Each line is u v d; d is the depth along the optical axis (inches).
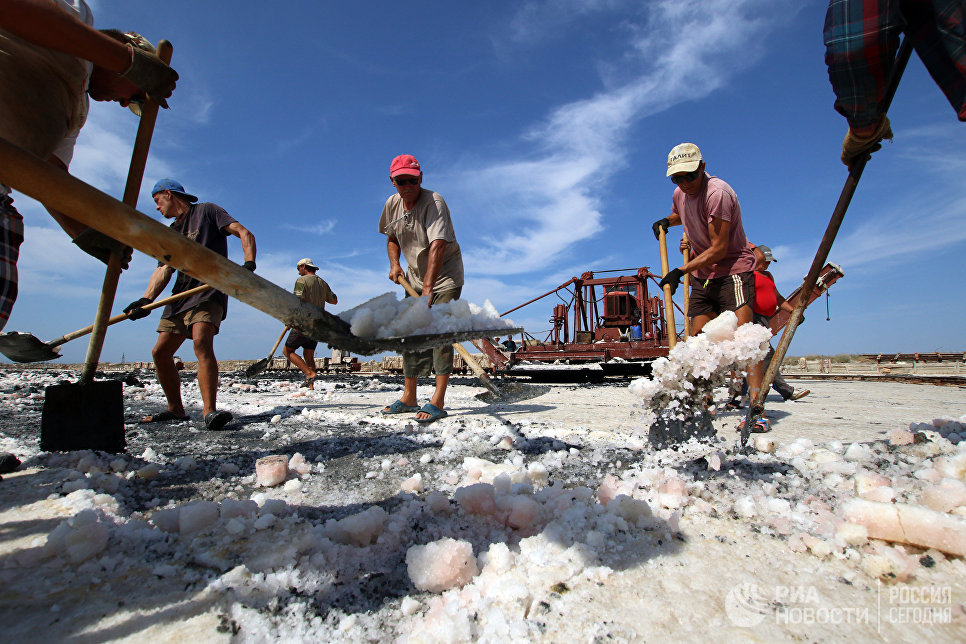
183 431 138.3
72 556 49.6
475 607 43.9
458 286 164.4
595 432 123.6
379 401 230.2
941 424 102.3
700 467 81.4
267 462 85.1
